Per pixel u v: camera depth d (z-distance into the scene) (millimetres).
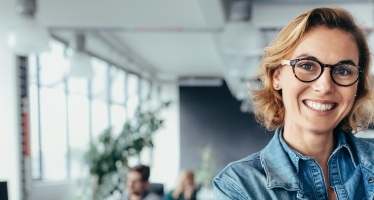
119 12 4984
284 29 1096
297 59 1050
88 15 5051
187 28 5445
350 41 1051
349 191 1104
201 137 12539
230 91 12555
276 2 5199
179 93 12516
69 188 6508
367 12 4805
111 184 5535
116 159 5539
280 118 1185
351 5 4926
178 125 12492
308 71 1047
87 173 5852
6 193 3750
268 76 1158
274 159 1123
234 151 12547
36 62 5906
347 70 1045
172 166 12383
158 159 12219
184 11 5004
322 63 1033
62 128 6746
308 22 1052
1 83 4781
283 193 1074
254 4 5207
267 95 1182
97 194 5535
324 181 1105
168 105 6324
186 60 9656
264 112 1207
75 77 5227
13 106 4789
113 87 9234
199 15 5141
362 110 1201
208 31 5422
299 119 1076
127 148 5582
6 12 4473
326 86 1026
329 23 1050
